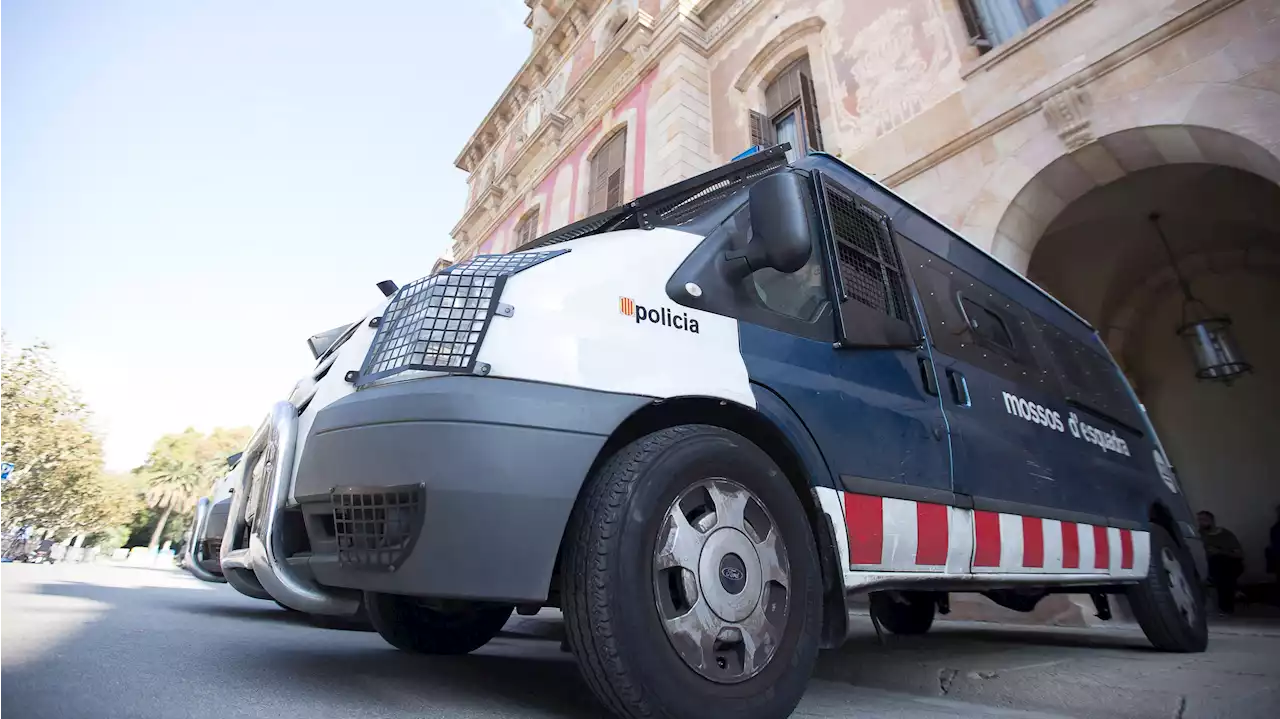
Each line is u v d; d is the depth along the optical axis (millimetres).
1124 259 9984
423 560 1407
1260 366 9547
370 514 1501
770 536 1704
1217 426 9844
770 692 1558
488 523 1406
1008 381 3037
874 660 2990
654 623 1413
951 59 7539
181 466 57812
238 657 2346
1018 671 2506
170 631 3062
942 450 2359
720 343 1875
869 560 1930
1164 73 5695
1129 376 10734
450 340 1603
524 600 1387
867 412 2145
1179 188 8398
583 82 14742
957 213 6891
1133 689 2180
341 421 1639
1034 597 3736
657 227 2174
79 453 24922
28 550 26109
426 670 2279
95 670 1904
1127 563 3338
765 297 2143
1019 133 6625
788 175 2031
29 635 2580
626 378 1635
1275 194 8312
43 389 23109
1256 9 5262
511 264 1801
